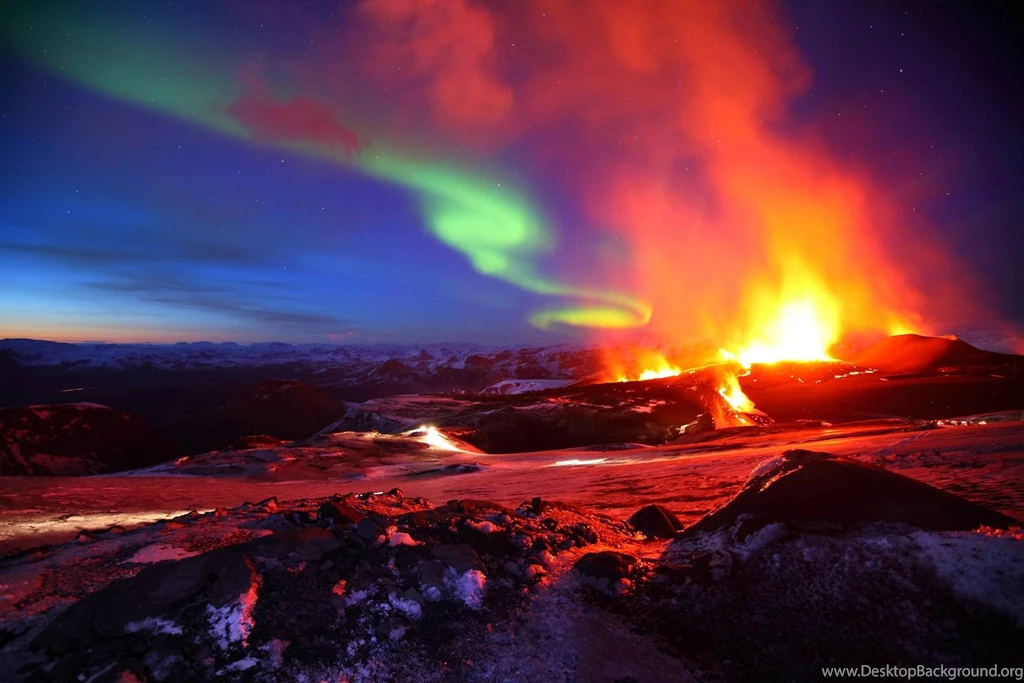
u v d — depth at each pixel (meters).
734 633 3.51
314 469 25.53
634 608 3.82
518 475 21.62
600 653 3.31
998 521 4.34
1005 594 3.26
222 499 15.63
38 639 3.24
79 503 13.30
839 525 4.55
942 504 4.50
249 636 3.24
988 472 8.45
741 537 4.63
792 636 3.42
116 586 3.62
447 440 40.12
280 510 5.89
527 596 3.89
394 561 4.10
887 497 4.64
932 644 3.17
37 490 14.93
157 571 3.74
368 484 21.66
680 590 3.99
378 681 3.02
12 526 9.56
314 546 4.13
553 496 13.38
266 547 3.99
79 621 3.34
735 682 3.07
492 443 51.69
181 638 3.21
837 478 4.87
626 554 4.62
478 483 19.52
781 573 4.07
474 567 4.00
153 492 16.25
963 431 16.45
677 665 3.22
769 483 5.05
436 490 17.97
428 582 3.85
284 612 3.45
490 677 3.12
